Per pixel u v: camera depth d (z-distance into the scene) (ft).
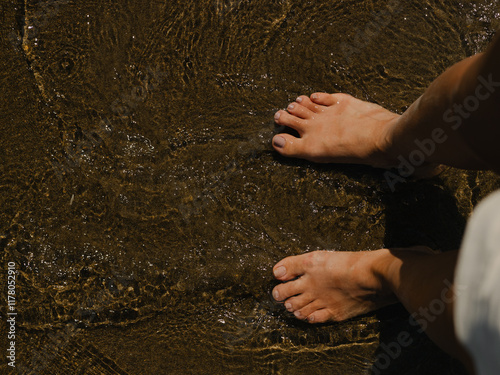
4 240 6.06
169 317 6.00
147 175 6.20
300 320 5.95
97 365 5.94
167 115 6.33
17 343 5.98
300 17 6.54
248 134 6.29
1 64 6.49
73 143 6.28
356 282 5.55
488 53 3.61
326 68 6.44
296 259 5.86
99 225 6.11
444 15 6.52
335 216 6.14
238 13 6.55
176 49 6.48
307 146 6.04
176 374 5.90
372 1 6.57
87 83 6.40
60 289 5.99
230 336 5.96
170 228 6.10
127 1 6.56
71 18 6.55
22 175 6.21
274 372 5.88
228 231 6.11
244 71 6.43
